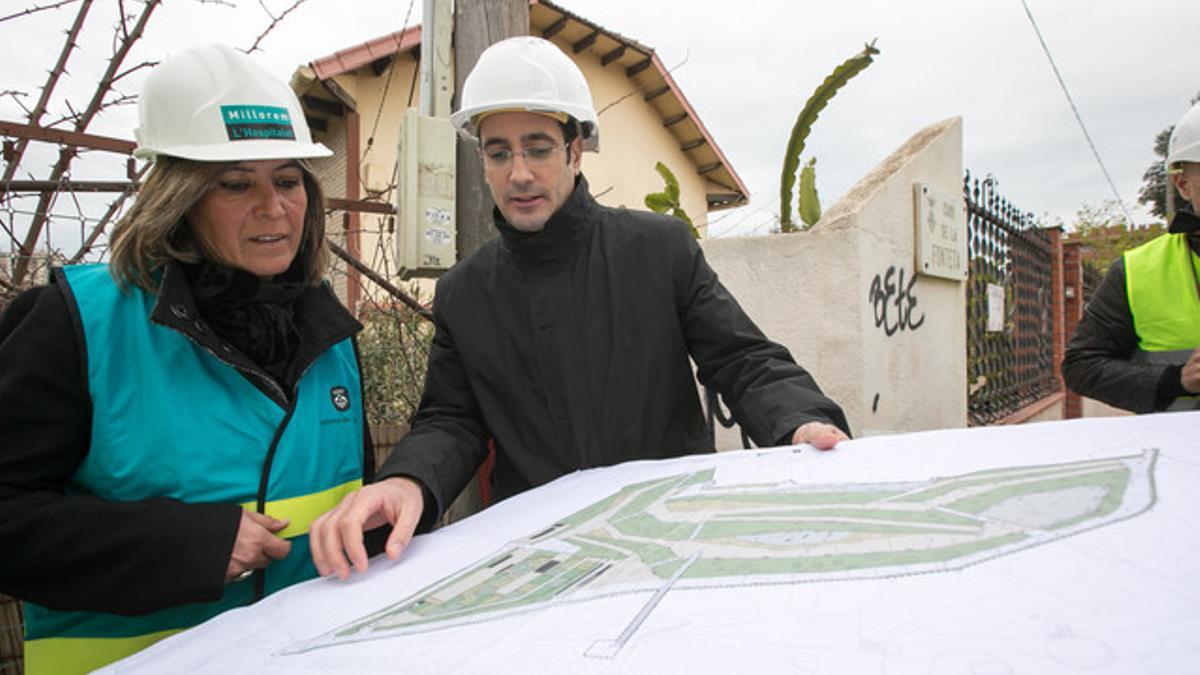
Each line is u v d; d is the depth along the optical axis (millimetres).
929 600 549
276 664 678
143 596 905
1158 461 824
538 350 1435
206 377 1075
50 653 1030
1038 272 6449
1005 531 667
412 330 2803
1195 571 534
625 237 1473
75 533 897
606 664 542
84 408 988
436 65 2348
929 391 3402
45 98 2113
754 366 1395
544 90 1363
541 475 1416
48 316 984
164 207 1021
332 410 1234
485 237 2330
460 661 602
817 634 525
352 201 2398
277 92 1115
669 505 976
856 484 925
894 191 3018
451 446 1345
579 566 800
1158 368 1871
